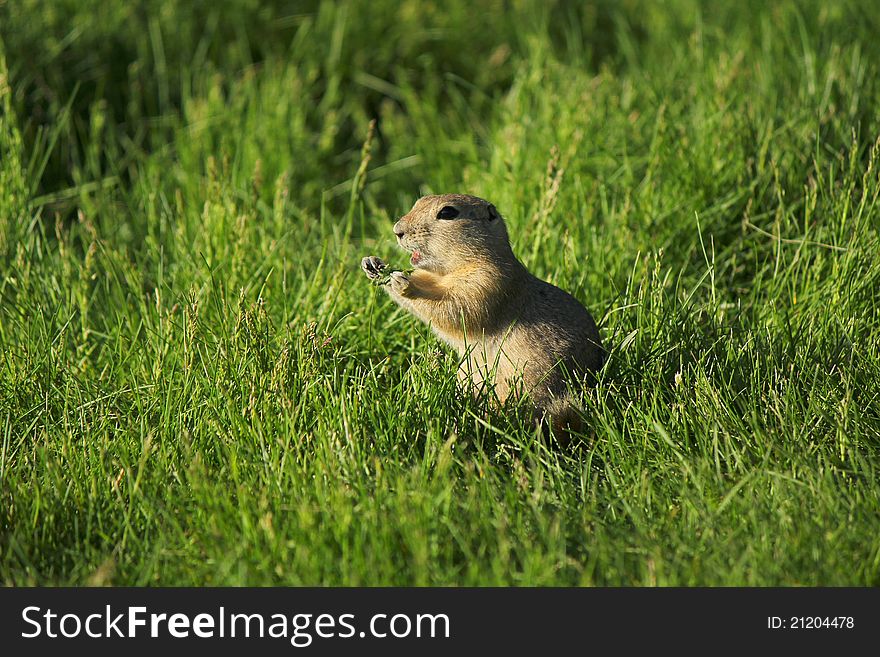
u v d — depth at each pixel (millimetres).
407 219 12375
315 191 19625
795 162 16047
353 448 10641
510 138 18438
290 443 10930
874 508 9844
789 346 12773
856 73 17953
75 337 13500
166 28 21688
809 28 20719
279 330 13023
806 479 10242
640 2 25047
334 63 21984
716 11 23266
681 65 20281
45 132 18641
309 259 15281
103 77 20422
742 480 9812
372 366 12172
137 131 19828
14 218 15461
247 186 17172
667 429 11297
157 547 9469
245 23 22469
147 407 11844
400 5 23516
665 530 9742
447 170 19484
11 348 12805
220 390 11508
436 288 12242
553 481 10578
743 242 15484
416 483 9953
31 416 11906
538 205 15523
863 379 12070
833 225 14438
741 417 11523
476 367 12367
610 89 19484
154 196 16891
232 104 20250
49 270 14609
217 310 13242
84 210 17188
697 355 12672
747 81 18641
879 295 13719
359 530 9500
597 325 13367
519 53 23484
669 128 17172
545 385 11969
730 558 9141
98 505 10211
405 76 22438
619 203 16297
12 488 10281
